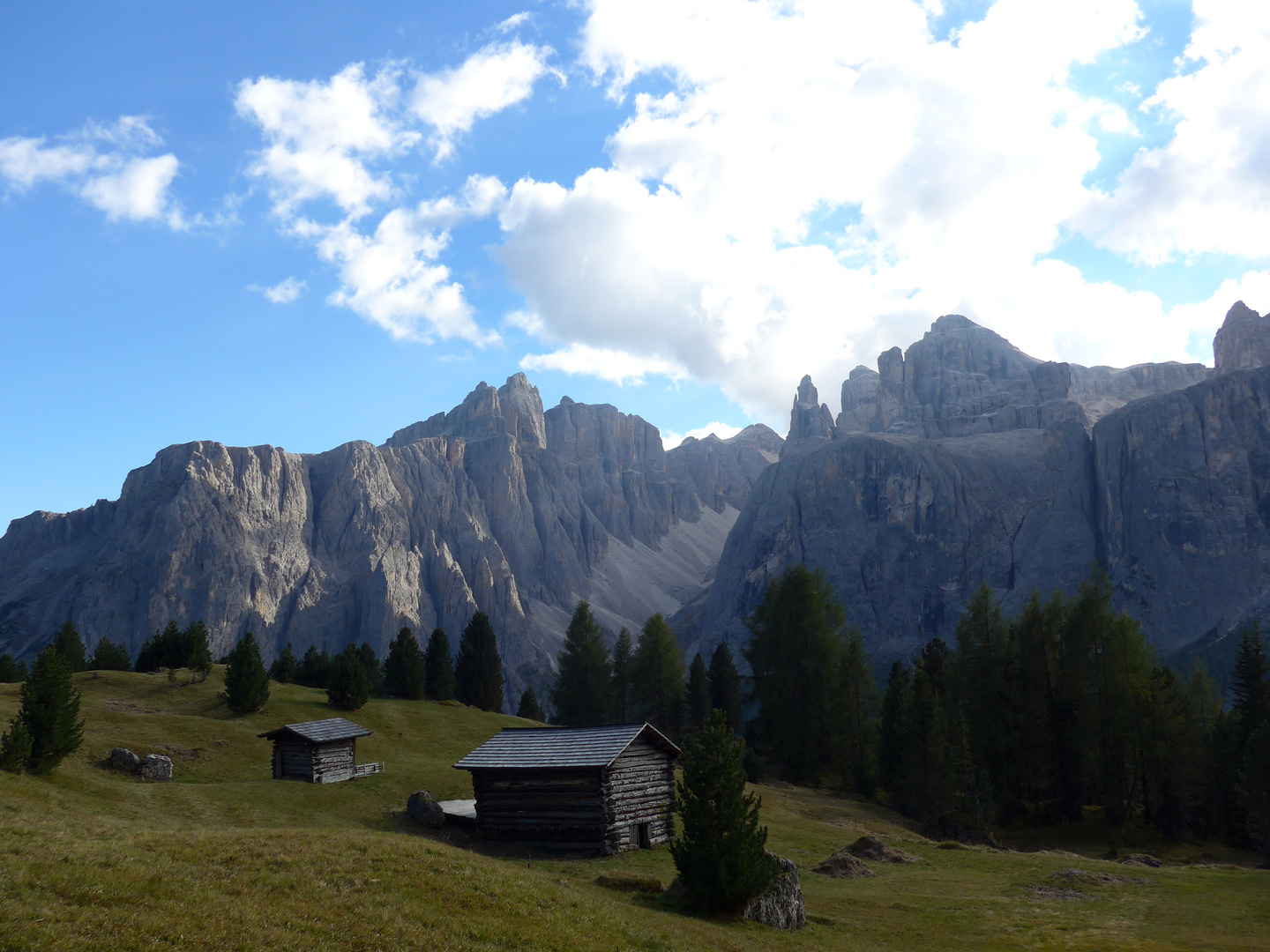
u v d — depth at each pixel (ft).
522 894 78.69
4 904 53.83
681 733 315.17
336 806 153.38
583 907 79.51
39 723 136.56
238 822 133.59
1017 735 253.03
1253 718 261.03
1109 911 111.34
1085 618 258.78
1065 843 231.50
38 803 103.14
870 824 209.46
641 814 138.21
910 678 329.31
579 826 132.98
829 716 288.92
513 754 143.43
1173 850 228.63
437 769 190.80
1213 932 100.48
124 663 345.92
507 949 64.85
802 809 214.69
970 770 231.09
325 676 363.76
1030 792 262.67
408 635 327.47
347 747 179.22
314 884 70.38
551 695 357.82
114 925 54.39
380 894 71.10
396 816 150.51
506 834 138.62
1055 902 117.50
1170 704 246.47
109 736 186.29
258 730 222.89
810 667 291.99
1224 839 249.14
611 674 380.58
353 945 59.72
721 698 347.56
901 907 111.75
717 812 94.27
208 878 67.31
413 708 293.23
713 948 76.38
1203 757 256.52
